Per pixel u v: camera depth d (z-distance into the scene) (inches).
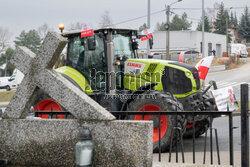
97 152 197.5
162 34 2472.9
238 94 1057.5
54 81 209.2
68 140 205.3
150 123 190.2
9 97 1545.3
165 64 380.2
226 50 2810.0
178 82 369.4
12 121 222.4
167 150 335.3
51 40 210.1
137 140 189.5
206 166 209.5
